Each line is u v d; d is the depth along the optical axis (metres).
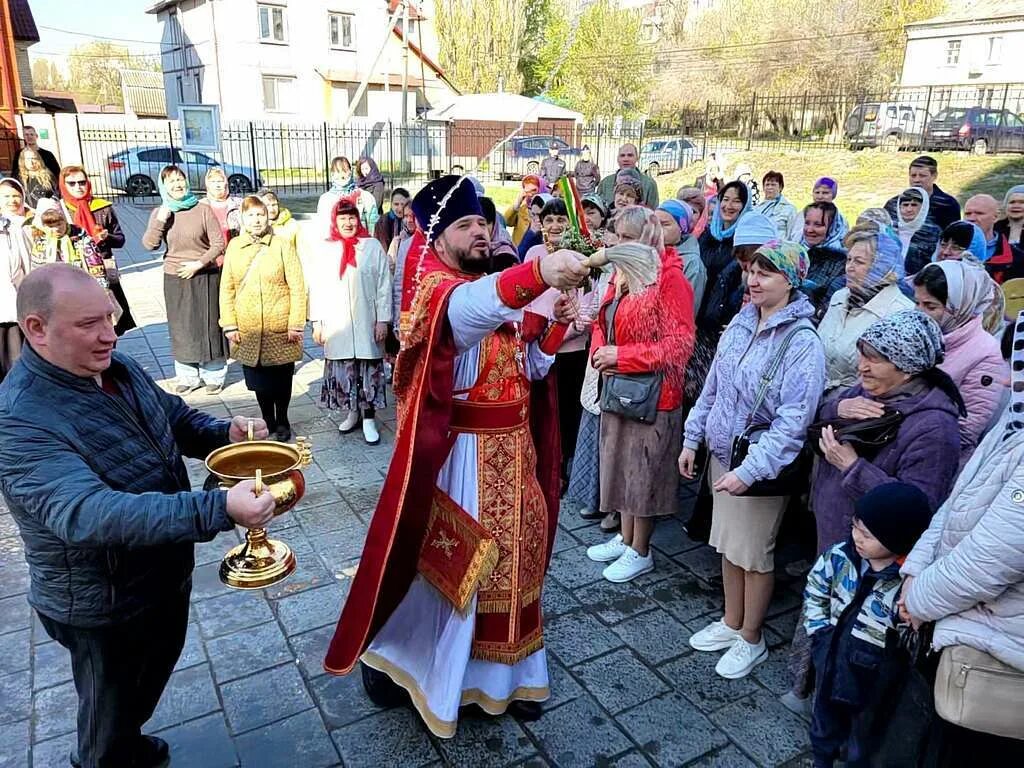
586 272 2.00
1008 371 2.88
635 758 2.59
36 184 7.16
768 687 2.95
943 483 2.34
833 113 29.17
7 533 4.03
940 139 20.67
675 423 3.47
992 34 32.78
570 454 4.96
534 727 2.72
